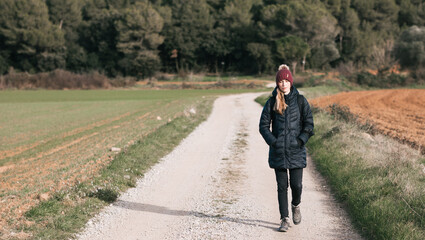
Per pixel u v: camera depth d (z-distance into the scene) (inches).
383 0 5073.8
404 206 201.6
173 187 290.7
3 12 4126.5
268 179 307.7
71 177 323.6
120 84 3097.9
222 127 635.5
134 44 4195.4
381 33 4790.8
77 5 4965.6
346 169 287.0
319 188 273.9
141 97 1897.1
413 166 299.1
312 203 240.7
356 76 2593.5
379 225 182.4
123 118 888.3
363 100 1218.6
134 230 204.2
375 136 496.7
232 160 383.9
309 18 3914.9
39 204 237.1
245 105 1108.5
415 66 2913.4
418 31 3073.3
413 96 1370.6
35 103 1471.5
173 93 2244.1
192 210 236.2
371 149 371.6
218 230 200.4
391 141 459.5
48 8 4813.0
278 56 3700.8
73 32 4805.6
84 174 331.0
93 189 270.5
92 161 390.0
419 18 5012.3
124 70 4471.0
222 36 4579.2
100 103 1429.6
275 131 187.9
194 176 322.7
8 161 451.8
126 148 425.1
